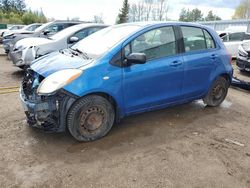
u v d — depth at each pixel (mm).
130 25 4422
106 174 3037
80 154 3432
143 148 3650
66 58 3930
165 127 4383
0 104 5137
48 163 3207
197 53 4723
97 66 3594
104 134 3883
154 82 4125
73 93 3396
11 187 2771
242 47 9617
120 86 3775
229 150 3713
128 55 3777
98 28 8180
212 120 4805
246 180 3051
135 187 2832
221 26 30625
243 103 6047
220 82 5344
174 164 3291
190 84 4680
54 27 10406
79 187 2805
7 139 3736
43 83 3393
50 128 3523
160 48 4227
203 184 2936
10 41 10227
